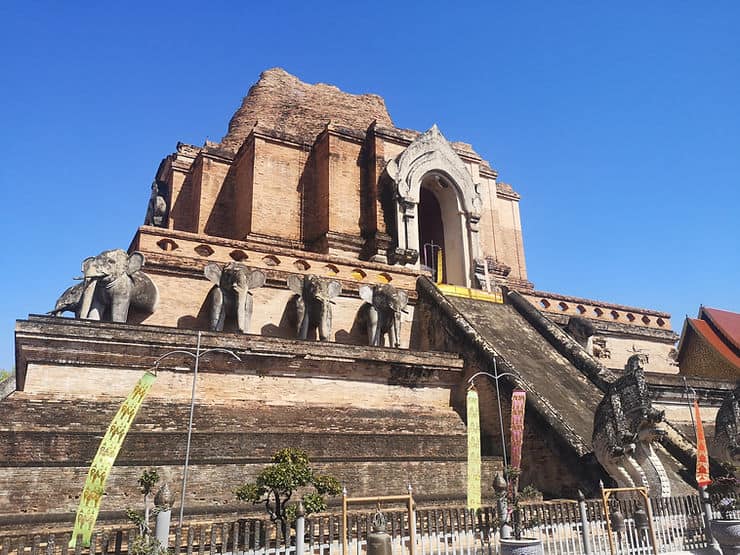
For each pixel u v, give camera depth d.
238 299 16.95
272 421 14.05
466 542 9.34
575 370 19.38
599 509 10.65
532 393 15.09
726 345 30.64
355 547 8.74
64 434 10.61
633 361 12.98
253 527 8.83
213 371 14.18
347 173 25.95
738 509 11.77
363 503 11.29
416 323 21.23
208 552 8.09
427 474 12.76
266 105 32.09
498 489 9.80
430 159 26.78
